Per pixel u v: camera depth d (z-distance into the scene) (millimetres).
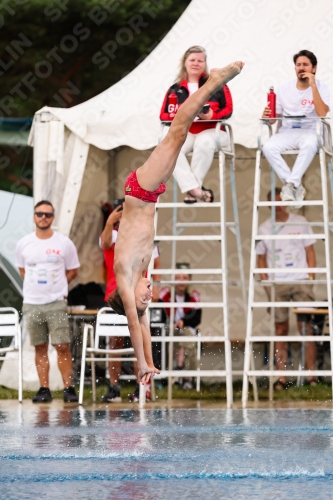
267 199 44250
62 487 14875
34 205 39031
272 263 38094
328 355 43406
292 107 34594
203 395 38469
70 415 29250
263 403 34125
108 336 38000
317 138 33156
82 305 40406
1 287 49875
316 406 32344
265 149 34125
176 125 19484
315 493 14039
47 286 35750
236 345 45594
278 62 39688
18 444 20953
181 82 34219
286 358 39750
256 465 17078
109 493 14188
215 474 15945
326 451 19297
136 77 39812
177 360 42188
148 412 30234
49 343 39469
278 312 40500
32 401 35219
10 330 35688
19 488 14820
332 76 39250
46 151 38906
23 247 36219
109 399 35250
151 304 33094
